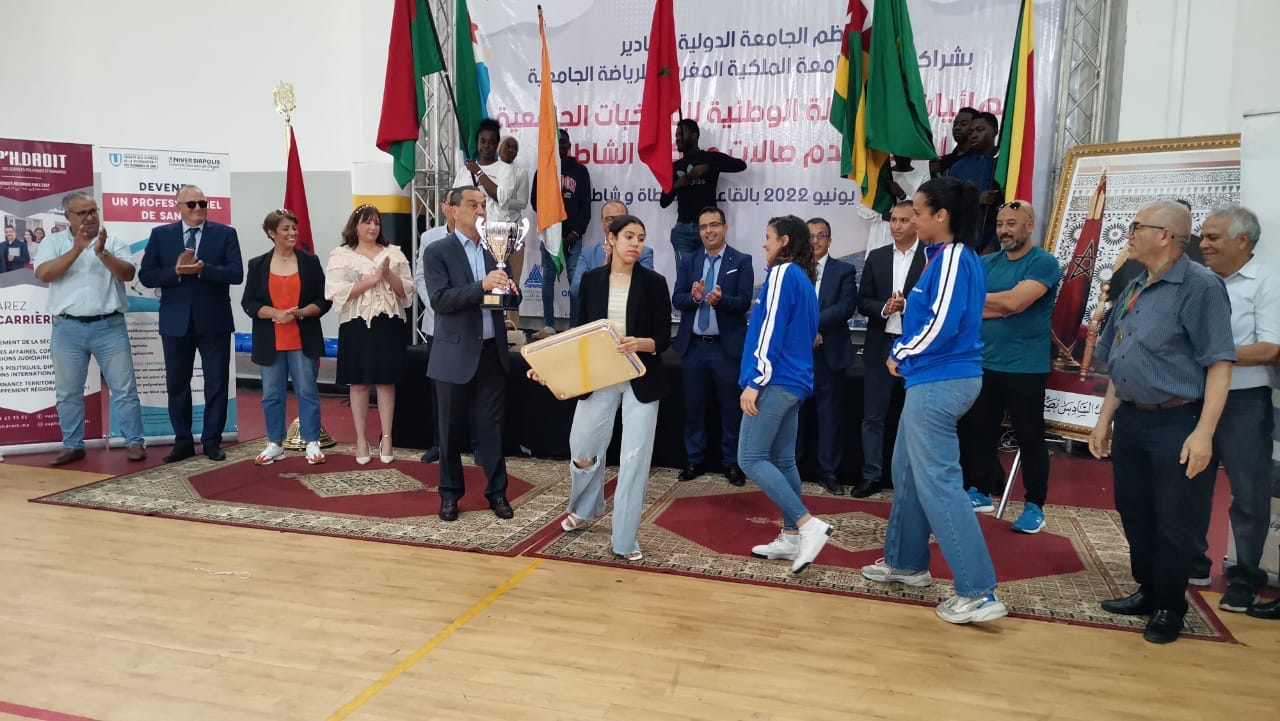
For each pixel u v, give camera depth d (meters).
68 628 2.84
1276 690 2.50
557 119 6.43
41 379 5.34
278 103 6.22
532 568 3.44
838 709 2.36
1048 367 3.91
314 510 4.17
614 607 3.06
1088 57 5.70
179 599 3.09
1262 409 3.09
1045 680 2.55
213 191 5.45
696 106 6.15
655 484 4.80
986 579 2.91
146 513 4.10
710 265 4.79
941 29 5.66
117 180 5.28
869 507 4.39
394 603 3.07
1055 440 5.91
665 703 2.38
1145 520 2.95
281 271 5.01
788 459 3.45
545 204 5.59
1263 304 3.03
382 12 7.38
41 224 5.23
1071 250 4.21
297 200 6.30
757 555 3.59
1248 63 5.37
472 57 6.26
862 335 6.19
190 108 8.31
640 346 3.33
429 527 3.92
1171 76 5.52
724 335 4.73
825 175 5.96
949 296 2.76
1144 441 2.83
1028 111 4.90
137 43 8.41
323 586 3.22
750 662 2.64
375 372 4.98
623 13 6.22
